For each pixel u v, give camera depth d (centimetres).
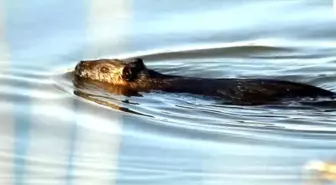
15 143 1747
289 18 2733
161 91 2205
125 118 1981
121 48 2439
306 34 2648
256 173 1653
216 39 2616
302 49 2559
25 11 2552
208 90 2169
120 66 2284
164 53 2527
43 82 2242
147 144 1806
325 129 1914
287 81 2194
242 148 1794
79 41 2445
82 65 2311
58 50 2434
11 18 2427
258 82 2150
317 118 1986
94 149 1756
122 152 1756
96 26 2198
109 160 1712
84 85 2248
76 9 2569
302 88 2119
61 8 2595
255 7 2800
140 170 1673
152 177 1652
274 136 1870
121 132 1873
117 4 2019
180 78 2272
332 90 2291
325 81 2356
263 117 2002
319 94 2103
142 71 2281
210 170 1675
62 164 1673
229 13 2758
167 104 2105
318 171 1614
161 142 1823
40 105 2044
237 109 2052
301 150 1777
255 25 2689
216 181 1628
